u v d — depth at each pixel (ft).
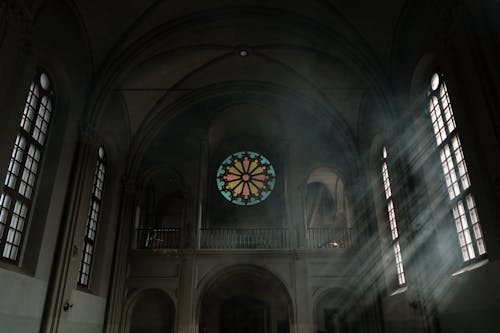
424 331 43.60
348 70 62.13
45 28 44.19
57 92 49.93
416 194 47.91
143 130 70.18
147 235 75.72
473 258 38.68
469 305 37.22
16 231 42.52
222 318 73.97
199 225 67.31
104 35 54.44
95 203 60.44
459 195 41.01
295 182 69.92
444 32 38.78
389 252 58.65
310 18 56.65
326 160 71.51
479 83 33.24
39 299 43.86
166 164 70.95
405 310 49.55
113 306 59.93
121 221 64.39
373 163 63.82
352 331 63.46
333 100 70.08
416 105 49.26
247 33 61.98
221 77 71.67
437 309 43.55
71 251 48.49
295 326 60.34
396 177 51.24
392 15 51.06
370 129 63.93
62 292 46.50
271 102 74.79
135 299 62.64
